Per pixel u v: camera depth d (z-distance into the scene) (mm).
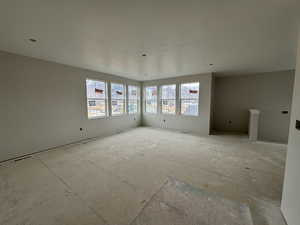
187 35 2115
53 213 1461
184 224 1319
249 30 1958
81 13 1562
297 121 1227
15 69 2865
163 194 1766
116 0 1354
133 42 2354
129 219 1384
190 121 5398
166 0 1361
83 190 1847
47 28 1892
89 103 4441
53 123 3537
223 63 3658
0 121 2709
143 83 6688
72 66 3881
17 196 1727
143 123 6855
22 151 3018
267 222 1341
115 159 2865
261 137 4965
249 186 1934
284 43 2385
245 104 5285
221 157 2965
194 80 5148
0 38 2172
